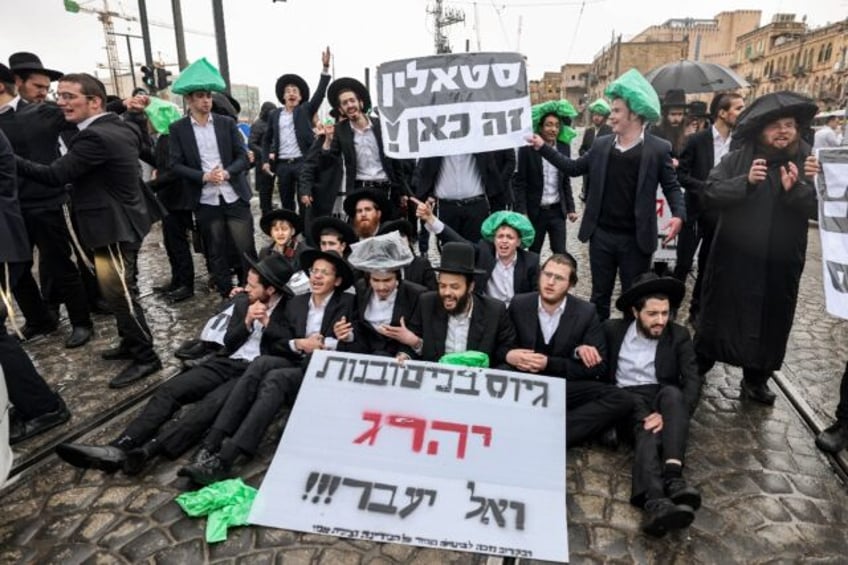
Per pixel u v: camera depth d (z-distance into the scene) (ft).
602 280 12.78
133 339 12.44
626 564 7.29
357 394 9.36
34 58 14.79
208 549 7.53
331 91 15.51
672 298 10.02
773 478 9.08
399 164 15.94
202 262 23.65
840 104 134.62
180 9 34.35
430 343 10.53
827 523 8.05
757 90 176.35
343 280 11.02
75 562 7.36
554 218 17.48
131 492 8.70
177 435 9.34
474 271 9.93
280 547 7.55
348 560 7.32
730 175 10.53
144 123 18.22
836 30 137.39
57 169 10.78
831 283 9.21
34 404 10.19
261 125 26.58
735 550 7.53
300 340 10.53
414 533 7.62
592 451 9.84
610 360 10.49
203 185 16.24
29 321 14.98
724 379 12.61
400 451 8.68
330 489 8.21
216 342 11.19
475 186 14.26
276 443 10.02
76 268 14.30
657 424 8.93
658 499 7.77
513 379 9.40
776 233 10.10
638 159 11.71
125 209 11.84
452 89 12.96
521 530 7.66
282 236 14.96
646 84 11.57
